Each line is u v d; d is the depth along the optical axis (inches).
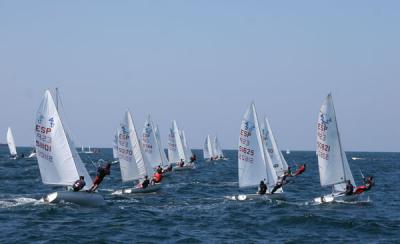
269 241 1705.2
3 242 1601.9
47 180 2313.0
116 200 2682.1
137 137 3235.7
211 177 4672.7
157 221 2021.4
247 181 2684.5
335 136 2571.4
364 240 1744.6
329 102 2573.8
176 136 6082.7
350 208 2466.8
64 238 1656.0
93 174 4621.1
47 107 2299.5
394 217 2237.9
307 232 1871.3
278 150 4192.9
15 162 6953.7
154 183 3120.1
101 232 1770.4
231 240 1707.7
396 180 4638.3
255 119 2687.0
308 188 3661.4
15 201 2443.4
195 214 2234.3
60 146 2304.4
